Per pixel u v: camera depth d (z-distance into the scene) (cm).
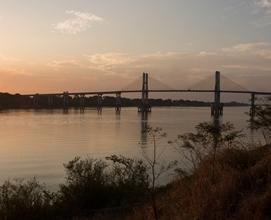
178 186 1034
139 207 1094
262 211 711
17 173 3650
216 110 17100
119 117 18275
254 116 1216
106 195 1348
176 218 806
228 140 1095
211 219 745
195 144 2055
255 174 841
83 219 1186
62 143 7644
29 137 9169
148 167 1969
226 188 812
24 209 1265
